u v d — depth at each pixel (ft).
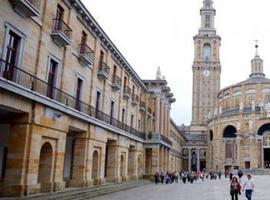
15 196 61.36
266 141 280.31
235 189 69.15
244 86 317.42
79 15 88.99
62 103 77.82
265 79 334.65
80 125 89.10
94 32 99.86
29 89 63.62
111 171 121.90
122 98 132.36
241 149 284.61
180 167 340.80
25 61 65.82
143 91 173.78
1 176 74.74
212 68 424.05
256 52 382.63
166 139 195.62
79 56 89.61
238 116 290.56
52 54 76.07
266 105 283.59
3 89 56.34
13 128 64.85
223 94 339.36
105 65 108.17
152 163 170.50
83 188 88.07
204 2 445.37
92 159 98.48
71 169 93.81
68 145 100.07
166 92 201.36
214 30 433.48
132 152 153.28
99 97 107.76
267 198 86.53
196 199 84.84
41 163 74.38
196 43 432.25
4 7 59.26
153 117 182.50
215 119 312.29
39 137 68.03
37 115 67.10
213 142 313.94
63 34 76.59
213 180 191.72
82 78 92.99
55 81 78.43
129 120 143.74
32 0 66.44
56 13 77.77
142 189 115.14
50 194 68.74
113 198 80.23
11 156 63.67
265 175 223.30
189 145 367.86
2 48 59.47
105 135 109.50
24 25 65.31
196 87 422.41
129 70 140.05
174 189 119.24
